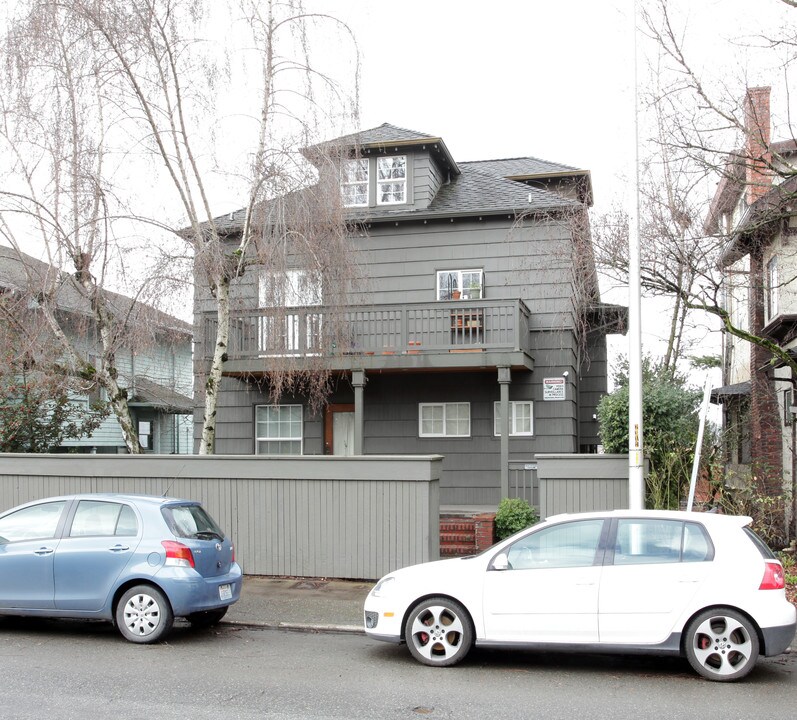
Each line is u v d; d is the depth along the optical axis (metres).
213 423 13.08
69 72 12.12
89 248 12.53
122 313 12.72
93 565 8.77
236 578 9.44
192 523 9.21
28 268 12.70
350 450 19.25
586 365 21.08
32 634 9.25
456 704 6.54
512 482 18.05
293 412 19.56
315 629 9.55
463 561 8.07
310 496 12.41
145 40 12.05
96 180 12.17
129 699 6.62
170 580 8.60
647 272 13.10
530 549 7.82
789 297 14.87
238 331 17.12
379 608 8.05
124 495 9.27
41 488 13.38
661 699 6.70
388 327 17.81
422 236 19.03
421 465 11.98
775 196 12.91
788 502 13.92
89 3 11.80
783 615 7.20
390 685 7.11
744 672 7.17
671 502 12.44
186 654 8.30
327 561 12.29
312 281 12.19
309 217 11.98
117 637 9.10
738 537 7.46
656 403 12.75
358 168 13.25
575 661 8.05
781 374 16.20
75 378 13.25
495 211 18.28
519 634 7.60
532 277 18.00
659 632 7.32
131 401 24.19
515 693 6.87
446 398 18.62
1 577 8.95
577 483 12.09
